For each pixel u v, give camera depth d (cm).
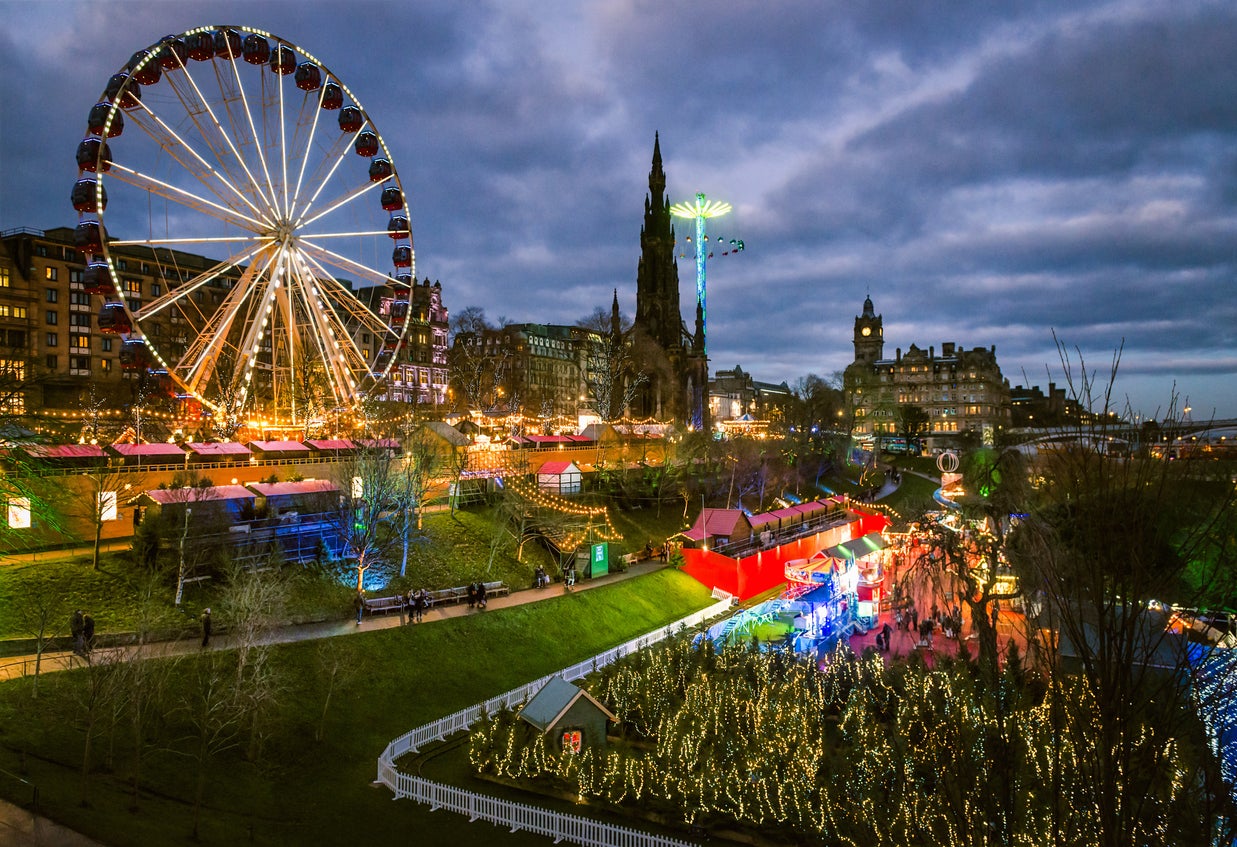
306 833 2825
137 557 4856
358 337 14200
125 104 5550
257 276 6744
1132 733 1120
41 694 3322
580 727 3556
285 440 7344
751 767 3212
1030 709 2705
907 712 3388
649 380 15775
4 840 2197
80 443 5988
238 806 2994
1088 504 1185
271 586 4003
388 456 6262
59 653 3809
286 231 6706
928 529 2752
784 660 4550
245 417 7969
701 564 7294
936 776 1566
